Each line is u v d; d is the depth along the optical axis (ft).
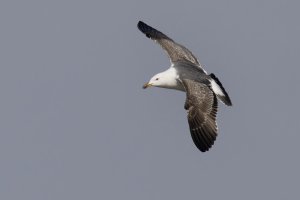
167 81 65.00
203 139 59.31
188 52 68.28
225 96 63.57
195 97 60.90
